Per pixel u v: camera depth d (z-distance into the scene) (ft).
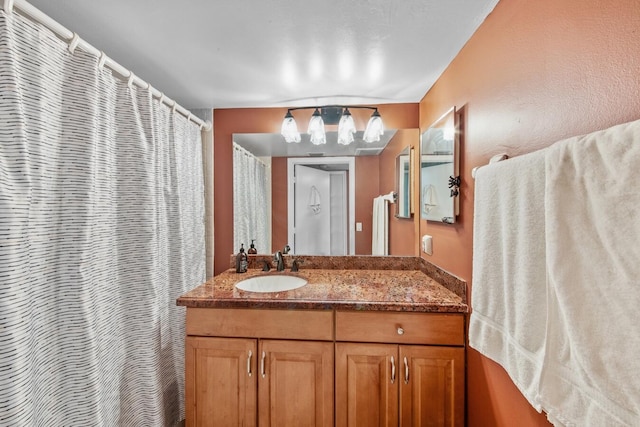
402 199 6.44
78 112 3.28
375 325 4.37
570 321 1.89
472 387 4.14
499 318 2.84
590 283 1.80
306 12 3.44
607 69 1.98
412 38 4.00
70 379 3.22
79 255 3.27
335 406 4.41
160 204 4.87
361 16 3.52
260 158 6.82
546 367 2.13
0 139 2.49
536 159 2.30
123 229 4.17
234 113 6.70
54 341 3.13
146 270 4.32
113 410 3.91
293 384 4.44
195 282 6.09
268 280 6.06
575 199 1.89
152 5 3.32
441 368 4.30
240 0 3.23
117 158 4.11
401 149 6.44
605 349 1.71
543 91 2.60
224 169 6.78
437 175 5.12
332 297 4.54
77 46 3.26
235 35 3.93
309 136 6.67
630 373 1.58
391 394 4.34
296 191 6.86
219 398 4.52
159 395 4.49
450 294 4.63
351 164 6.63
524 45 2.86
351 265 6.56
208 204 6.64
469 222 4.10
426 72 4.99
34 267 2.89
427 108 5.85
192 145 6.05
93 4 3.30
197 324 4.55
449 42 4.10
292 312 4.46
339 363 4.39
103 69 3.73
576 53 2.23
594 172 1.76
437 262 5.36
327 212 6.79
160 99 4.84
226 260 6.77
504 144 3.21
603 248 1.72
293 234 6.74
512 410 3.19
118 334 4.07
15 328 2.50
